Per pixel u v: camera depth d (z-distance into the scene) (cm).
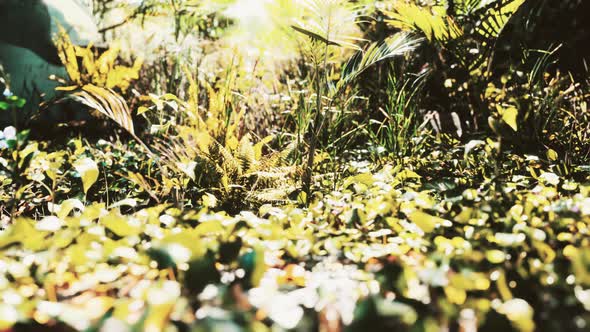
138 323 104
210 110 300
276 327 108
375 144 361
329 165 321
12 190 285
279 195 263
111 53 335
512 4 348
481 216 184
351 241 177
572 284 127
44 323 110
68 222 177
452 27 362
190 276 129
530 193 211
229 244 147
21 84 466
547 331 110
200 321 109
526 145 297
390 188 236
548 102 305
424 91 431
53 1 504
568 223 171
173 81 475
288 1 310
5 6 465
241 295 120
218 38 628
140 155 384
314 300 121
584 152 302
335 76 377
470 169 293
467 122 376
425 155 343
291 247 160
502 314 111
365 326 105
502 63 400
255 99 426
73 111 489
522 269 133
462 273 129
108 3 605
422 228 173
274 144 380
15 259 157
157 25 623
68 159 348
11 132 223
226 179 268
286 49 542
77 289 132
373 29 486
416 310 118
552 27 420
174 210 195
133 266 145
